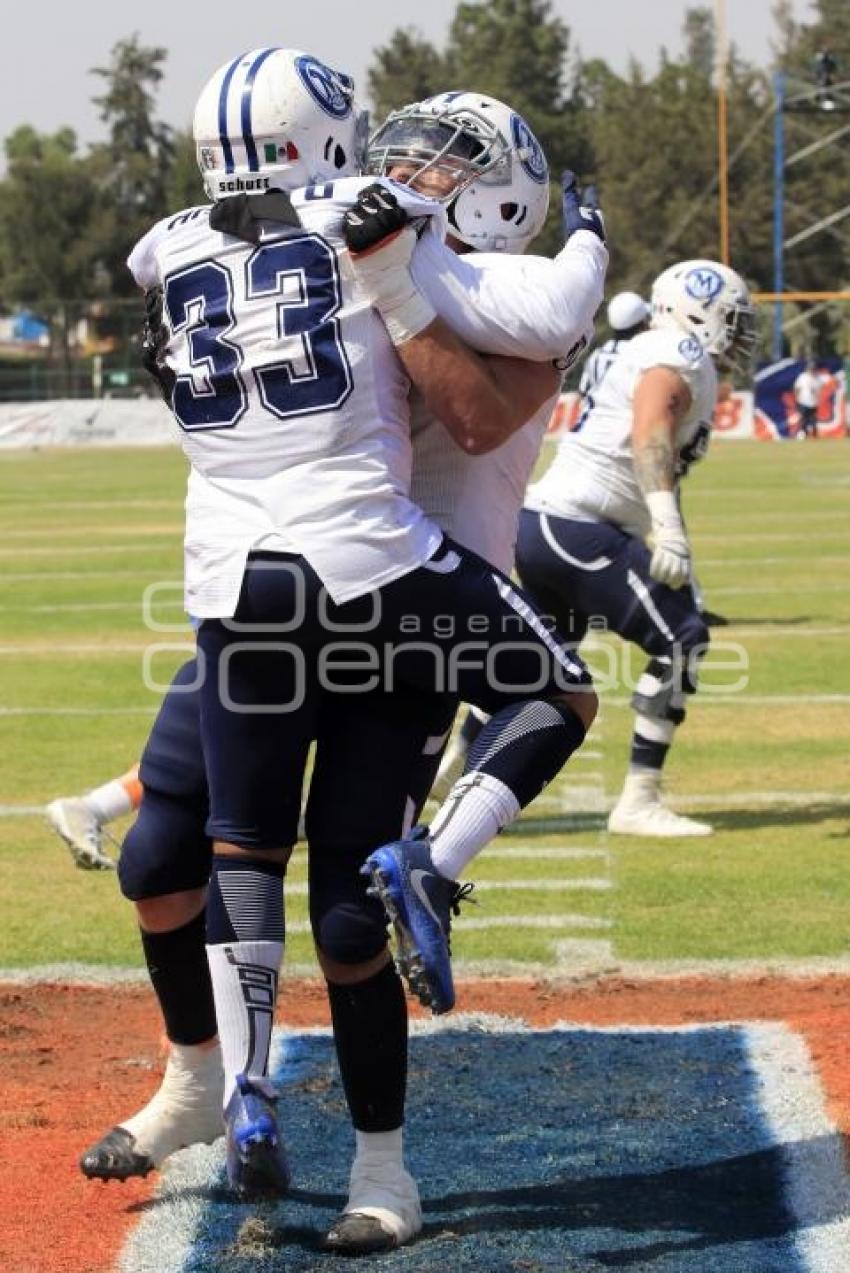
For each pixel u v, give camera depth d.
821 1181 8.30
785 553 40.38
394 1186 7.83
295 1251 7.71
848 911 13.60
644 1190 8.27
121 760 19.52
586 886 14.45
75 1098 9.66
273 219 7.68
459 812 7.62
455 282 7.64
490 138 8.81
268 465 7.67
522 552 16.09
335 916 7.76
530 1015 11.12
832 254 149.50
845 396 94.81
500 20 180.75
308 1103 9.51
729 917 13.48
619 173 156.88
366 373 7.63
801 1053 10.12
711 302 15.83
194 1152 8.96
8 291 164.00
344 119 8.06
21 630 29.75
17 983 12.04
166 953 8.41
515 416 7.86
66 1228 7.98
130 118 183.38
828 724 21.41
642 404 15.48
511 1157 8.70
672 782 18.44
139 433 106.00
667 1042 10.41
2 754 19.84
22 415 105.75
